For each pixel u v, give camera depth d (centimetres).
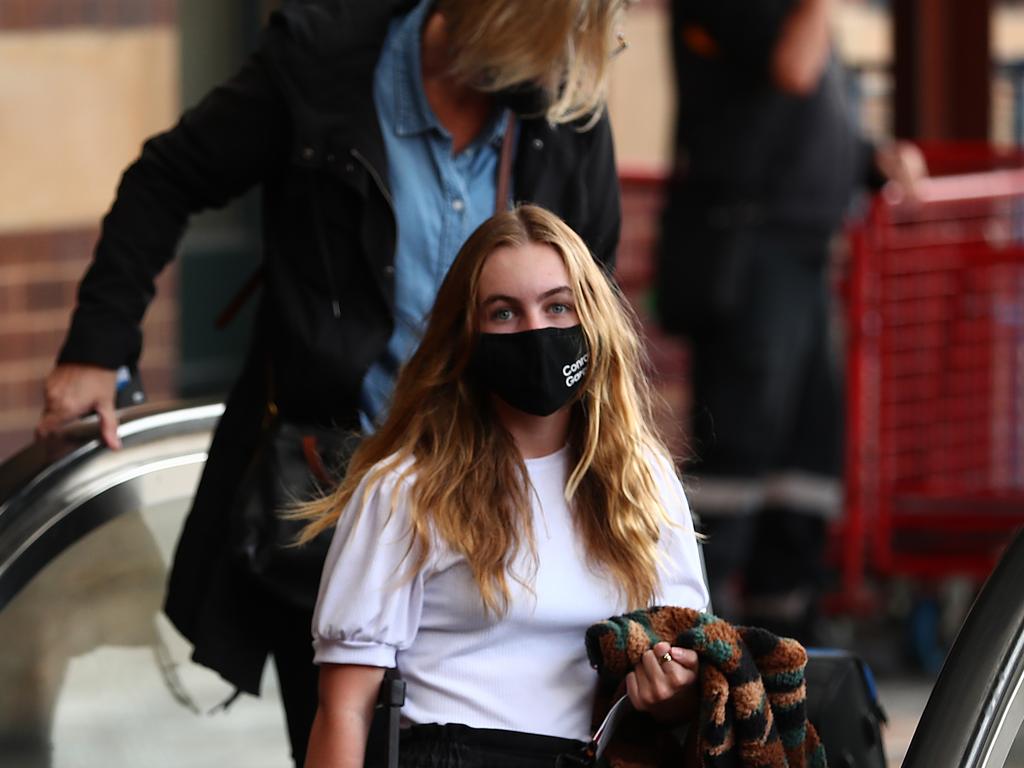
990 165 2886
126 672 1434
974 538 2506
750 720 947
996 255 2459
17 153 2488
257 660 1225
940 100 3009
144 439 1406
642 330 1104
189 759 1485
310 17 1203
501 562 976
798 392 2327
